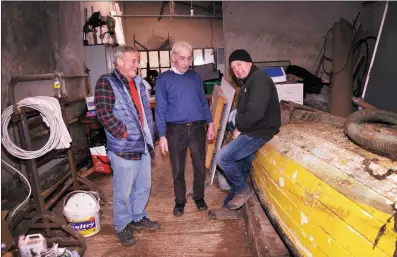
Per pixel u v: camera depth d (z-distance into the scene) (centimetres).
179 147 268
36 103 239
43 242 218
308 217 167
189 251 236
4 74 296
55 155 337
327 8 623
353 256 132
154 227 266
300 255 176
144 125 241
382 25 329
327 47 635
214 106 355
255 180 263
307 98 589
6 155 288
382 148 148
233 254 231
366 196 133
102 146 411
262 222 259
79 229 257
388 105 296
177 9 987
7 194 287
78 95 455
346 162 160
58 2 422
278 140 230
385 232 119
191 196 331
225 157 244
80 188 334
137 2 962
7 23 308
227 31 641
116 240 254
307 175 176
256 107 216
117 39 781
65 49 437
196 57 980
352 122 181
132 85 237
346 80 582
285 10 629
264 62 648
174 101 258
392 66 299
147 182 258
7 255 199
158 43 988
